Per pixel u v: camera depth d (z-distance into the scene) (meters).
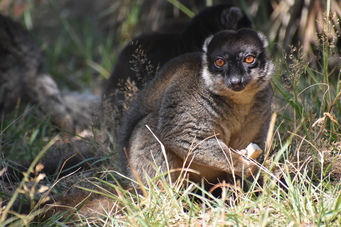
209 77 8.69
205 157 8.72
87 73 20.22
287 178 8.50
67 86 20.16
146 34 13.48
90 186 9.78
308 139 9.95
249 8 17.11
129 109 10.35
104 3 23.00
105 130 11.51
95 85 19.66
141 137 9.34
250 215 7.90
